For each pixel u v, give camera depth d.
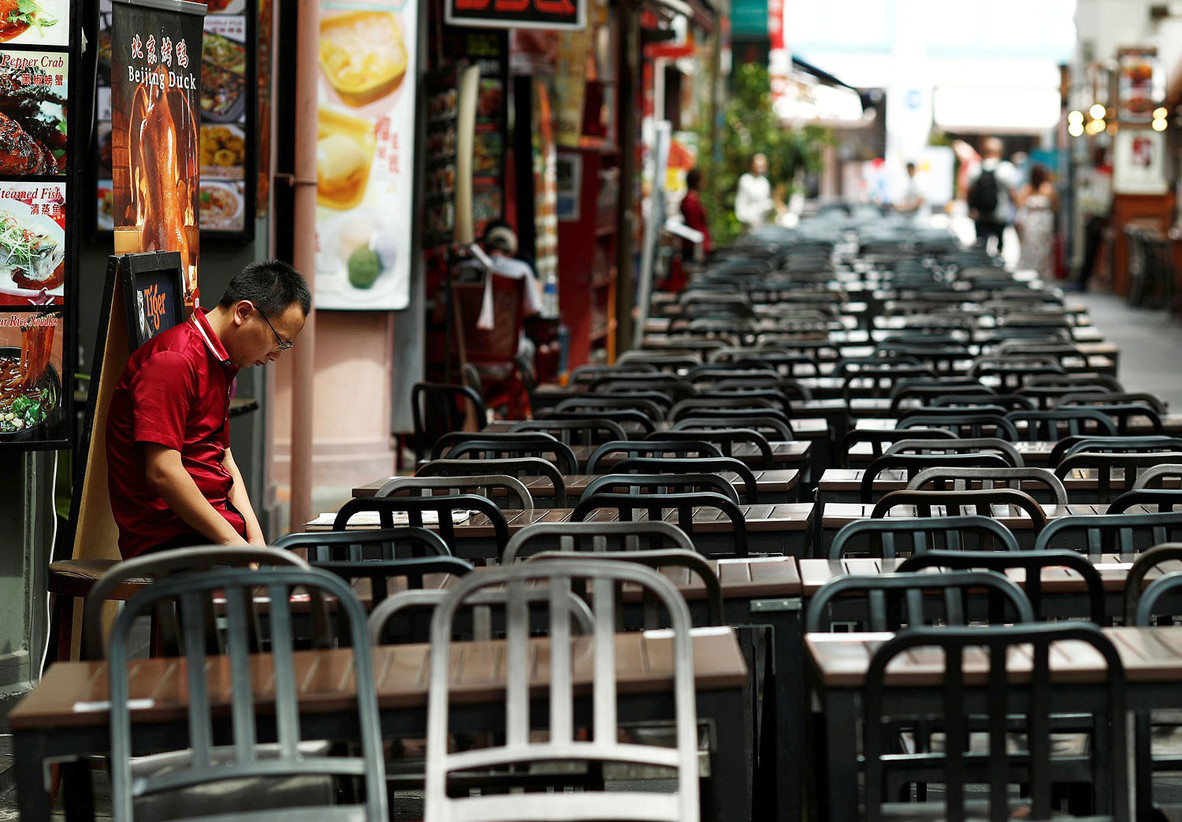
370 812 5.39
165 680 5.87
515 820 5.37
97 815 8.22
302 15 13.55
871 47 80.44
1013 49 78.81
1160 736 8.27
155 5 9.62
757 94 53.31
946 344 17.88
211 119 13.64
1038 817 5.64
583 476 11.08
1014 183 60.06
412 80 17.61
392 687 5.69
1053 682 5.71
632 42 29.92
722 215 46.12
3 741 9.62
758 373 15.37
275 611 5.57
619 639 6.16
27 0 9.29
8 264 9.36
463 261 19.98
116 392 8.50
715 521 8.91
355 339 17.97
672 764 5.40
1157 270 44.62
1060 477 10.35
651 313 30.09
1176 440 10.48
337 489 17.81
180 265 9.89
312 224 13.78
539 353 22.48
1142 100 47.72
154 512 8.50
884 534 7.55
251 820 5.42
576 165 27.05
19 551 10.07
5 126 9.32
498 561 8.38
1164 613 7.14
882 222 50.94
